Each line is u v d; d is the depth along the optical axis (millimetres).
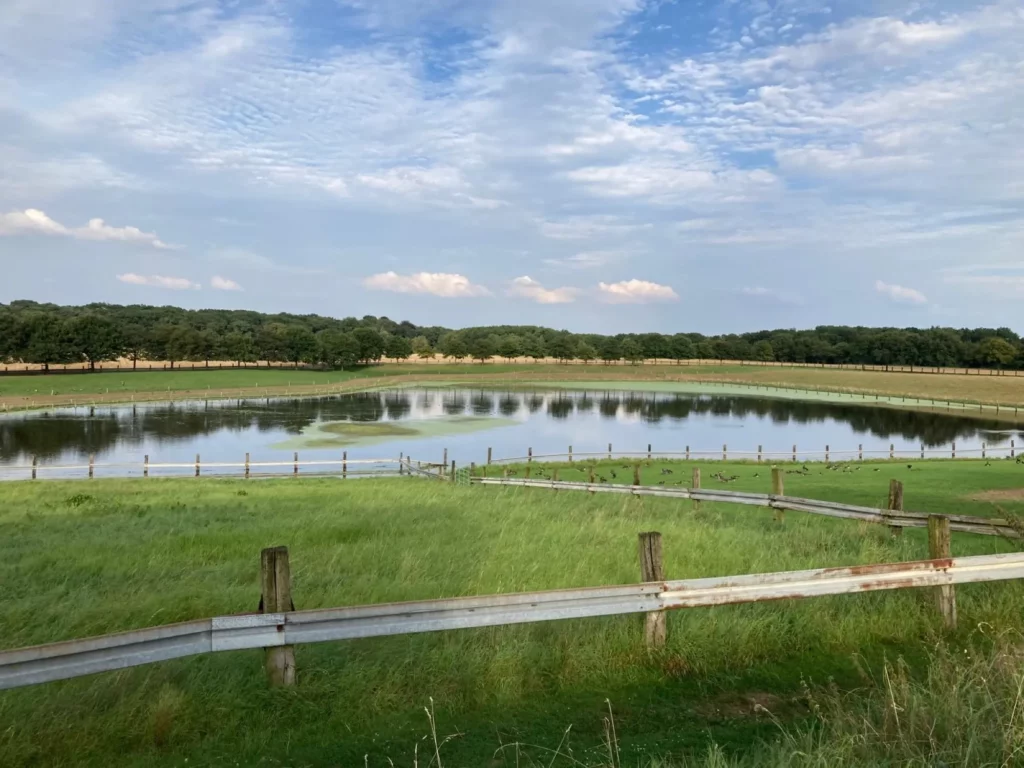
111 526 13016
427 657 5691
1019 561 7191
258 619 4930
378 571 9016
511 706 5195
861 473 27000
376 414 78250
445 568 8984
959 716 4531
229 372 134500
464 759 4391
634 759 4414
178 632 4668
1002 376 144375
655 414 83250
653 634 6027
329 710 5012
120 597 7805
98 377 113250
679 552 9977
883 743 4359
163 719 4660
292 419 71375
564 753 4477
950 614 6895
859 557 9758
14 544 11312
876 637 6672
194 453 47719
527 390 124062
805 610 6984
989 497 18594
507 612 5480
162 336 147875
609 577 8469
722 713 5180
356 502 16906
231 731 4730
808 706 5312
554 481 22344
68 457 45438
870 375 152375
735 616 6680
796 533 12047
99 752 4457
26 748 4348
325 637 5066
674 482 26531
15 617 7020
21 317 127875
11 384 98375
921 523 10930
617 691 5492
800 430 67562
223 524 12953
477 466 34750
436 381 141125
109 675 5309
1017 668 5152
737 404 97938
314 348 158875
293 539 11266
